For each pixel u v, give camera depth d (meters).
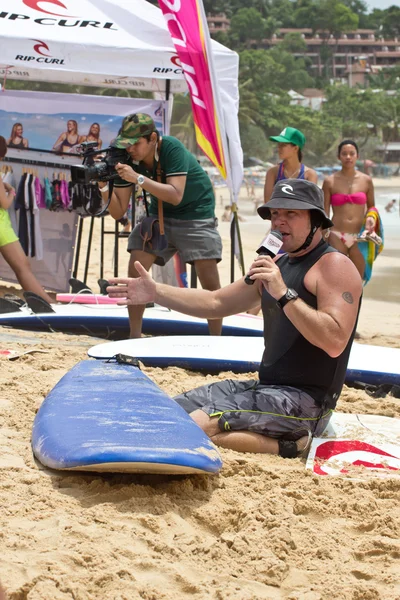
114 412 3.58
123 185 6.22
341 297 3.61
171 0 7.24
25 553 2.57
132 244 6.10
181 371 5.42
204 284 6.45
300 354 3.83
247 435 3.79
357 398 4.89
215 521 2.95
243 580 2.54
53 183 8.74
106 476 3.29
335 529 2.95
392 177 116.50
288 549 2.76
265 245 3.55
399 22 193.25
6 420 3.96
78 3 8.38
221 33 166.00
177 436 3.34
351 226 7.85
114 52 7.87
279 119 119.81
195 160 6.27
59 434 3.35
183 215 6.26
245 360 5.53
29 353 5.54
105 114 8.76
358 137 127.31
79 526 2.78
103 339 6.67
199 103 7.61
